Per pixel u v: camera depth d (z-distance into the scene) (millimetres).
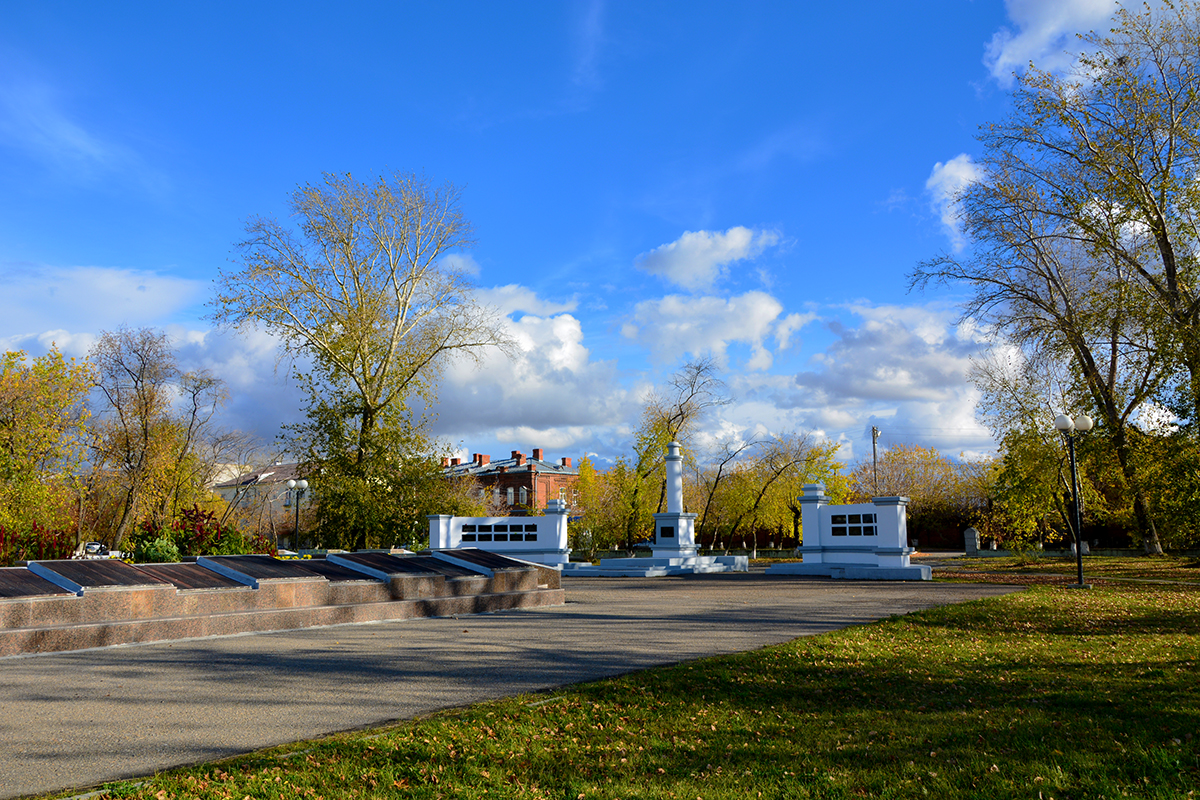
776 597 17656
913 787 4613
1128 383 27844
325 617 12055
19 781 4789
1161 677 7652
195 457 41188
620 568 29609
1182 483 23703
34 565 10688
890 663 8672
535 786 4770
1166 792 4383
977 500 56562
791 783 4746
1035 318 28531
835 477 50938
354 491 29688
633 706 6695
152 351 36781
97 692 7250
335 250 30781
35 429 27281
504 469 74938
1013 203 28469
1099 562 28547
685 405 45562
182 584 11133
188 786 4664
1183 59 24828
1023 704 6625
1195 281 25953
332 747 5426
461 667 8508
